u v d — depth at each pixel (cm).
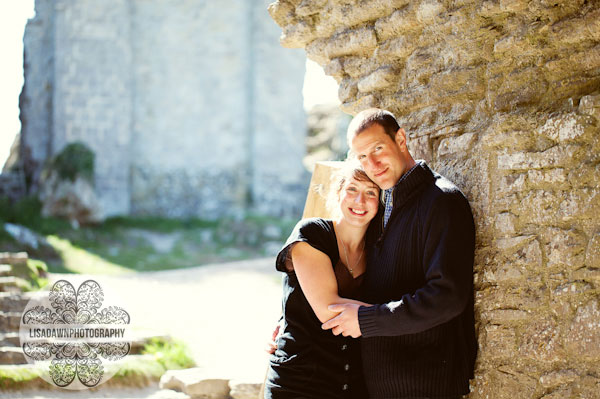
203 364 523
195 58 1806
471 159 258
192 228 1662
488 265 247
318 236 246
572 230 224
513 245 240
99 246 1345
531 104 242
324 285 239
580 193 222
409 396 232
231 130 1820
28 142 1761
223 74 1819
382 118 244
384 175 242
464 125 266
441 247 225
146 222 1634
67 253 1186
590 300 217
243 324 679
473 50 259
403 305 224
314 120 2358
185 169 1784
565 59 232
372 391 240
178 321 664
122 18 1714
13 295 607
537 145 236
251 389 417
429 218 230
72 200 1445
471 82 262
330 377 242
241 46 1828
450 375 233
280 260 247
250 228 1534
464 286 224
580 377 218
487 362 245
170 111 1786
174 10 1795
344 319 232
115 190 1686
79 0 1684
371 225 258
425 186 240
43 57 1770
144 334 552
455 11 262
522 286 236
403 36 288
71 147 1527
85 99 1683
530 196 237
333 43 319
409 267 237
